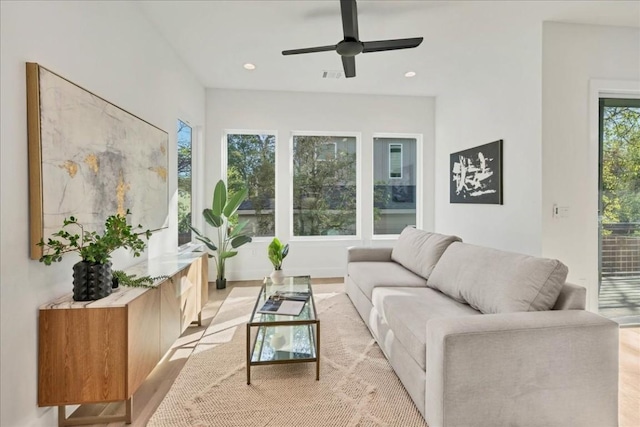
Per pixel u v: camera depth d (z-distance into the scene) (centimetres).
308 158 512
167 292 221
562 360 154
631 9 277
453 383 148
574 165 302
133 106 262
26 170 154
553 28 297
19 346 150
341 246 508
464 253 245
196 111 435
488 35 323
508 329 152
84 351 162
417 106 521
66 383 162
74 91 183
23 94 152
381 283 277
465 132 431
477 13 285
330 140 516
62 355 161
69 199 179
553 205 300
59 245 159
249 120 484
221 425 169
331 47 262
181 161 403
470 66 400
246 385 204
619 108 315
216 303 369
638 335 283
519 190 328
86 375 162
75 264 174
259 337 250
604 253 314
